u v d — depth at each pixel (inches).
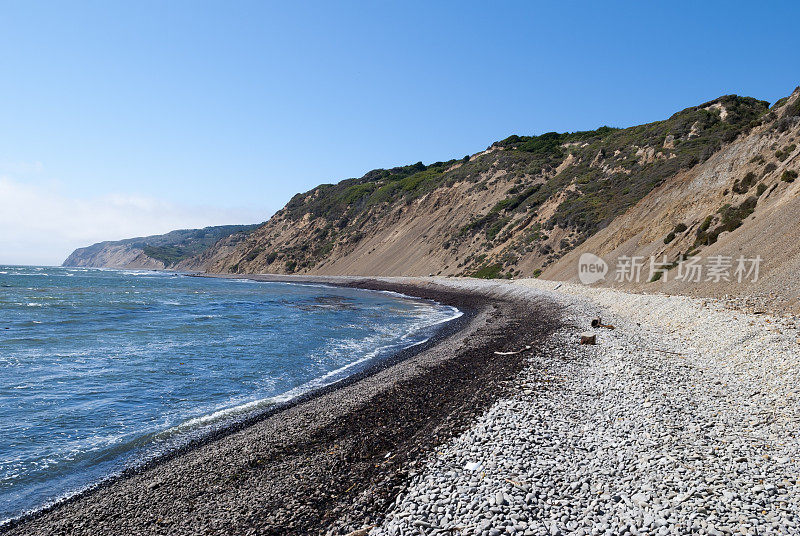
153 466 408.8
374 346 968.9
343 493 324.2
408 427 452.1
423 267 3376.0
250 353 880.3
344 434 447.5
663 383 496.4
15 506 347.9
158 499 343.6
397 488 311.1
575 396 473.7
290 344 976.9
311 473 366.0
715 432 366.9
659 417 395.2
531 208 3038.9
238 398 609.0
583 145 3804.1
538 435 367.9
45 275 4323.3
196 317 1411.2
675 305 957.2
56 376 693.3
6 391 614.5
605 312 1149.1
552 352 709.9
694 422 386.9
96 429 499.8
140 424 514.9
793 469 299.7
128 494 355.3
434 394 560.4
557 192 2906.0
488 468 316.8
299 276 4446.4
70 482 385.4
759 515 248.8
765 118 1628.9
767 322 681.0
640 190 2250.2
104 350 883.4
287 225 6122.1
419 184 4945.9
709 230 1354.6
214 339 1023.6
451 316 1496.1
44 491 370.3
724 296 949.2
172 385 663.1
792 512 251.3
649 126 3127.5
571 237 2379.4
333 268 4547.2
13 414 535.5
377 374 700.0
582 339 760.3
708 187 1610.5
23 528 314.8
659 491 275.7
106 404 578.9
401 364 761.0
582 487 287.6
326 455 399.5
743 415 406.0
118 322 1270.9
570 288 1685.5
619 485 287.7
